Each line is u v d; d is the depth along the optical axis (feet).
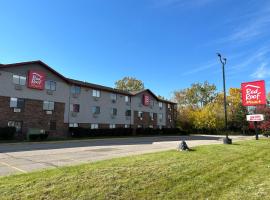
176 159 33.83
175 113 198.08
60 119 107.14
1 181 21.56
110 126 134.00
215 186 23.63
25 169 30.99
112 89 139.54
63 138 99.50
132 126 149.59
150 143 80.07
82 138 102.94
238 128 205.87
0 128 82.12
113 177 23.54
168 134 163.22
